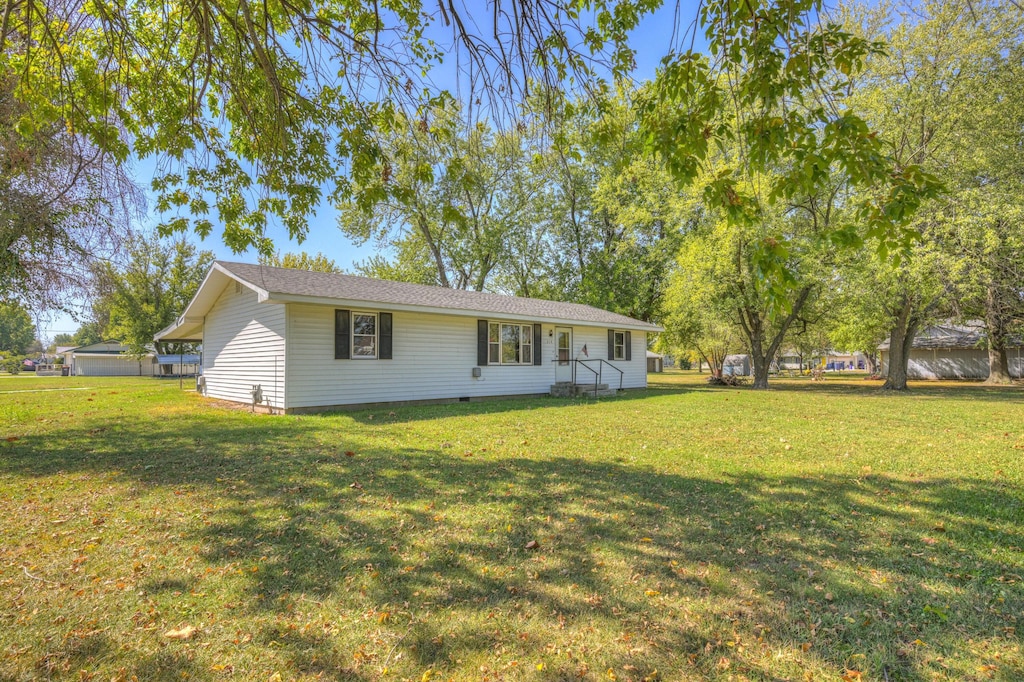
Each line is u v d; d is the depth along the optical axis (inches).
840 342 1137.4
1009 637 99.1
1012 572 126.0
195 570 126.8
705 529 153.9
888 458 248.8
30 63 170.1
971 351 1204.5
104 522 159.8
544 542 144.4
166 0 175.3
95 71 179.5
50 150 211.2
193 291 1364.4
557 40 151.9
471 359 574.2
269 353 460.8
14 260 270.8
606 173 840.9
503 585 120.1
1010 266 559.2
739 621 105.3
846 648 96.3
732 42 121.8
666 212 821.9
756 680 87.7
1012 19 485.4
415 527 155.7
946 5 483.8
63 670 88.8
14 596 113.3
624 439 303.6
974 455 255.1
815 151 121.1
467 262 1119.6
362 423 371.6
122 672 88.6
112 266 286.2
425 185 218.8
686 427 352.5
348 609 109.3
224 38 181.5
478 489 195.6
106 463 239.0
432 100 175.0
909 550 138.8
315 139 198.5
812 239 655.1
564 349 688.4
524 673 89.6
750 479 209.9
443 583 121.0
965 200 539.2
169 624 103.0
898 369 776.9
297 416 413.7
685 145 132.0
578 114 211.2
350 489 195.5
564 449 272.4
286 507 173.8
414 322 523.2
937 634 100.5
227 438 305.1
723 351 1070.4
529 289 1165.7
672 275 874.1
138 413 437.1
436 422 377.1
